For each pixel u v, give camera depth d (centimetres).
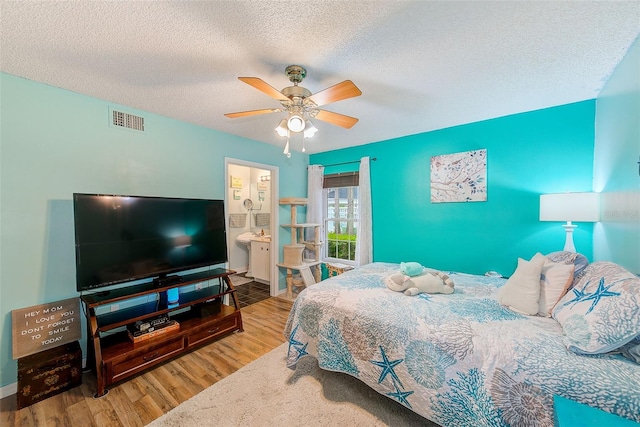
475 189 294
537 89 213
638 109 148
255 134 338
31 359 182
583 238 242
